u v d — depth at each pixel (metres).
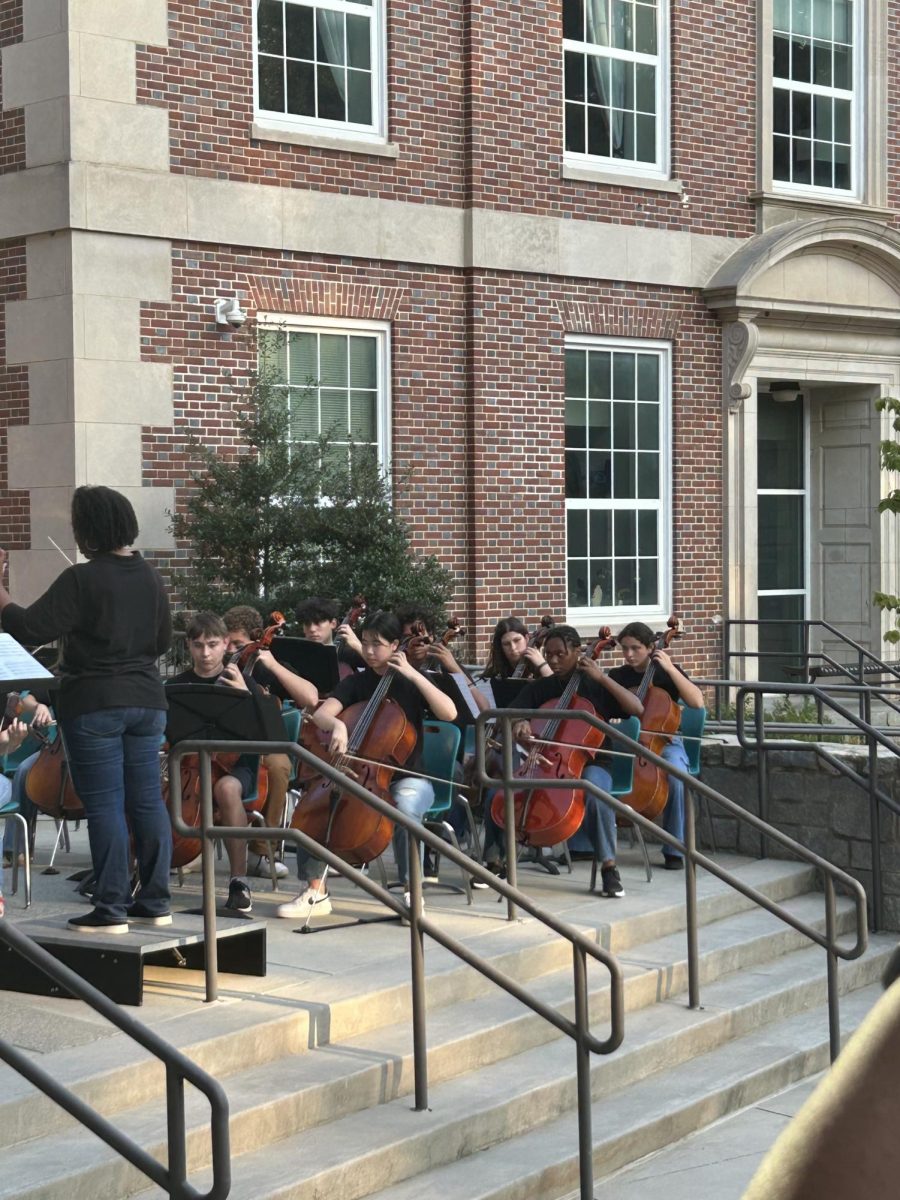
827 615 17.36
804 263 15.70
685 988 6.95
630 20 14.95
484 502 13.67
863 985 7.79
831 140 16.64
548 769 7.66
